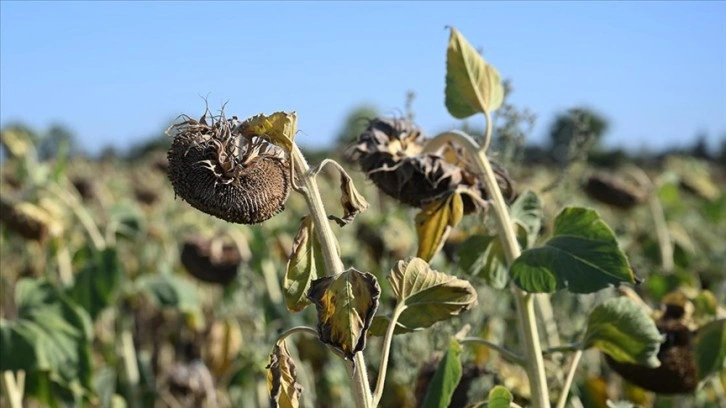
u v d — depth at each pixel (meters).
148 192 6.11
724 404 2.90
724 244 5.16
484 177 1.97
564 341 2.86
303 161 1.63
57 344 2.84
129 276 4.80
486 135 1.97
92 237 3.79
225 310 3.82
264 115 1.59
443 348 2.28
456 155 2.04
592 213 1.88
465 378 2.26
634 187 4.09
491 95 1.98
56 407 2.97
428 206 1.98
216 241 3.62
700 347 2.22
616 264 1.84
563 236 1.90
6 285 4.60
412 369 2.51
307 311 3.37
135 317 4.44
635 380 2.22
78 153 10.45
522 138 2.50
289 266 1.68
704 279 4.04
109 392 3.41
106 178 7.98
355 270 1.57
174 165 1.61
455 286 1.70
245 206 1.60
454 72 1.98
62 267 3.95
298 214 4.27
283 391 1.64
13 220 3.70
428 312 1.75
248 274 3.28
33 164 3.99
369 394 1.60
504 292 2.77
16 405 2.86
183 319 4.35
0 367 2.79
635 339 1.96
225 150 1.60
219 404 3.83
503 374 2.39
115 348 3.97
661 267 3.75
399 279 1.68
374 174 2.01
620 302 1.97
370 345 2.89
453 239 2.76
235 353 3.73
